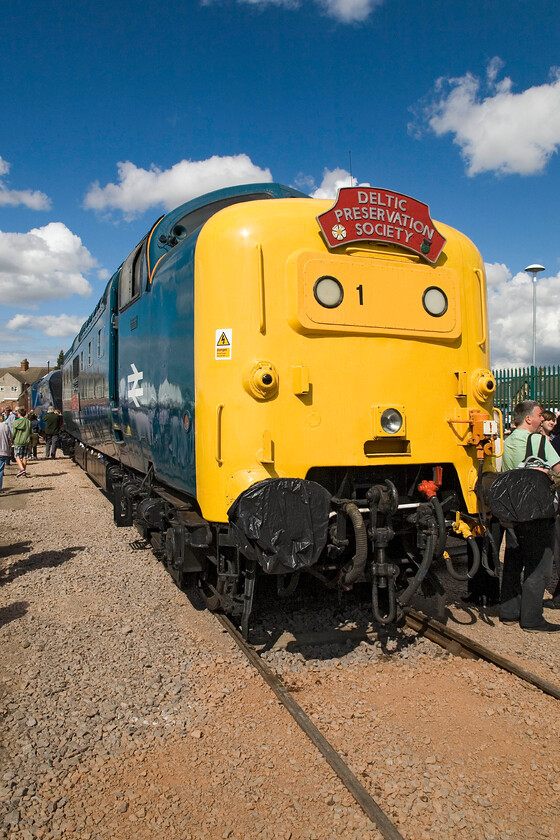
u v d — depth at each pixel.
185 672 4.13
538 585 4.79
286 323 4.11
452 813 2.68
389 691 3.82
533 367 12.12
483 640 4.63
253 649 4.33
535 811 2.70
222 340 4.10
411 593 4.16
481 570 5.35
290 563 3.70
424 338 4.51
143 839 2.57
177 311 4.84
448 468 4.84
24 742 3.30
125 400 7.50
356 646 4.46
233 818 2.68
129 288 7.08
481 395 4.67
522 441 5.17
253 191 5.93
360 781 2.90
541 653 4.38
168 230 5.95
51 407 23.55
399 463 4.38
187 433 4.58
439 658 4.28
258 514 3.65
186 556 4.66
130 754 3.19
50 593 6.00
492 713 3.53
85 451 14.78
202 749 3.21
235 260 4.08
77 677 4.10
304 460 4.11
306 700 3.72
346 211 4.24
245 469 4.00
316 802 2.77
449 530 4.78
